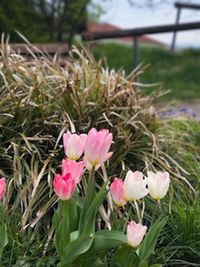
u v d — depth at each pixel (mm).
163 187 785
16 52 1446
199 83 3883
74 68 1268
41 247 935
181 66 4305
